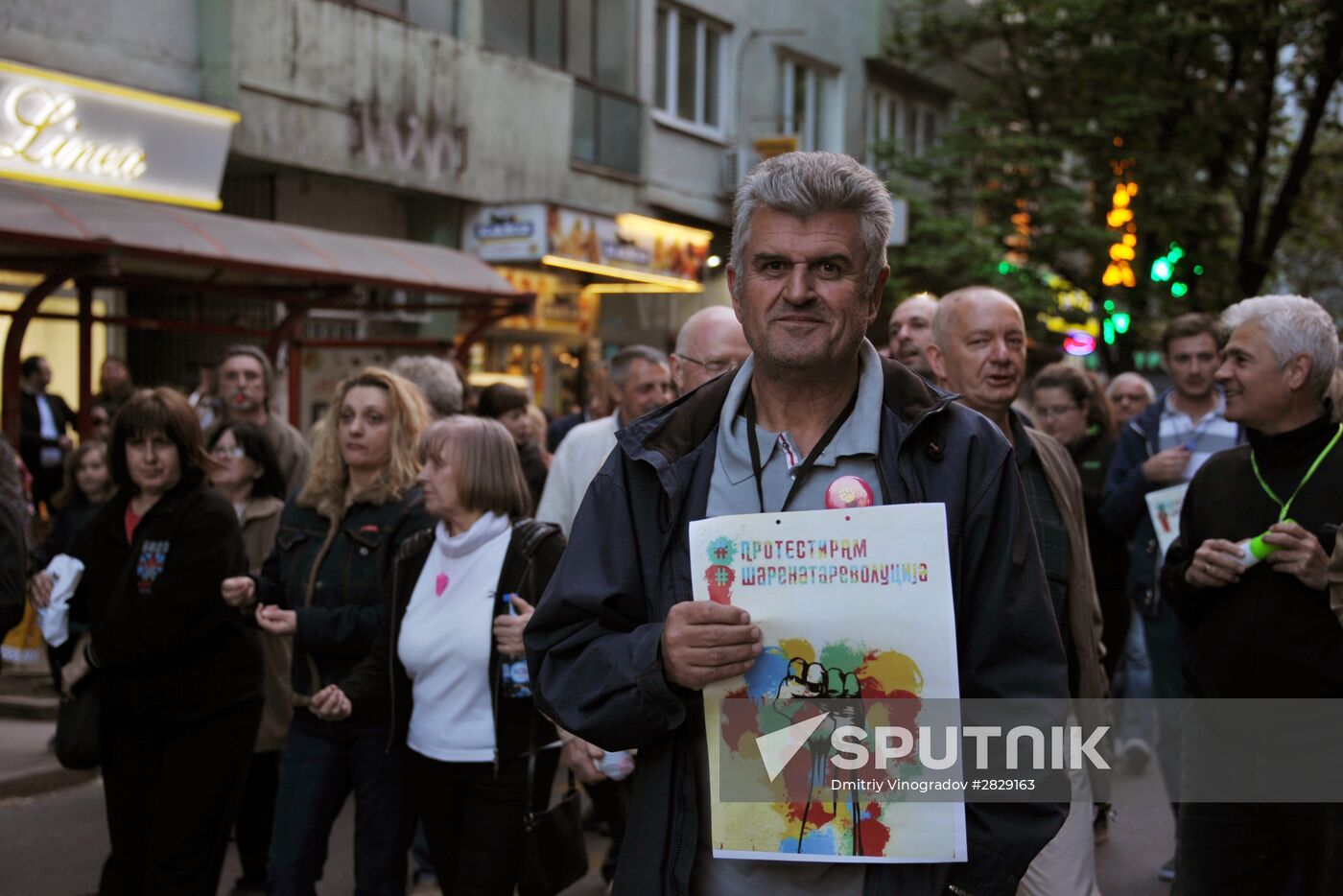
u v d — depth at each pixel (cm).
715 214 2220
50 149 1158
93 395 1245
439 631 427
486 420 445
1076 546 407
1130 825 695
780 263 240
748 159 2250
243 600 448
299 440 721
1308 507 382
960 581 237
